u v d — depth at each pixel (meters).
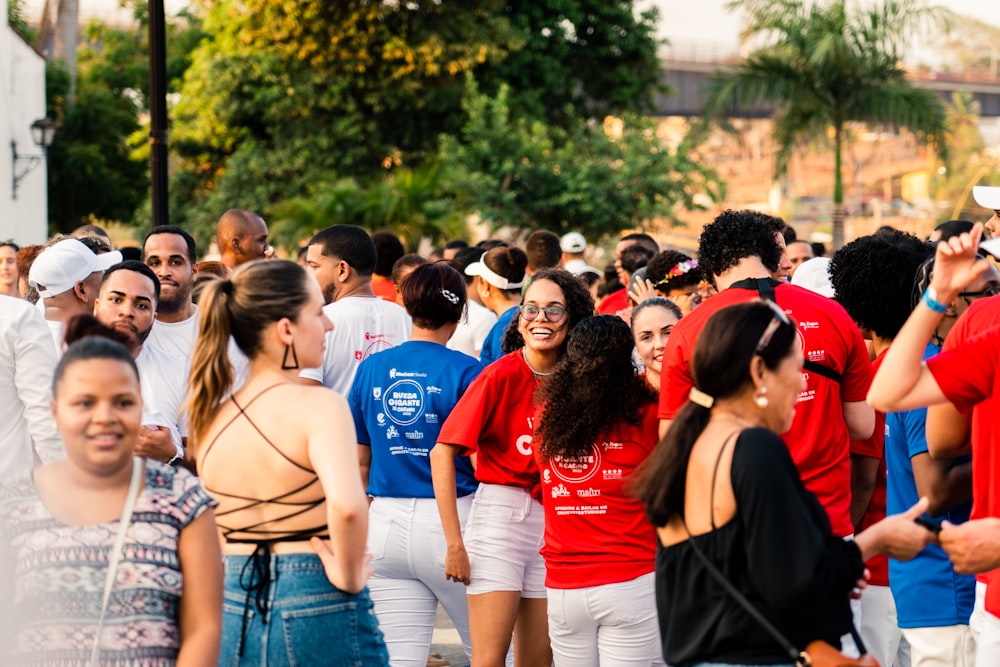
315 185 27.20
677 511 3.01
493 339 6.76
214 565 3.08
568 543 4.41
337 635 3.39
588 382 4.32
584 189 25.61
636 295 6.57
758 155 68.88
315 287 3.56
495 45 26.98
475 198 24.97
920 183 66.50
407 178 23.73
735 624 2.87
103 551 2.95
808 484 4.34
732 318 3.00
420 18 26.78
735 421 3.00
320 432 3.34
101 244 7.00
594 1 29.59
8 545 2.95
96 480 3.00
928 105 22.72
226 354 3.50
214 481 3.46
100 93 37.81
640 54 30.61
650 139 26.62
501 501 4.85
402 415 5.13
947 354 3.41
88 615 2.93
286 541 3.38
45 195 23.61
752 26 23.08
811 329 4.34
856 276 4.84
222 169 30.53
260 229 7.35
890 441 4.46
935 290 3.23
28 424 4.83
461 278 5.36
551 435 4.36
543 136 26.23
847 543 2.88
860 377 4.43
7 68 20.91
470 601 4.88
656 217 27.03
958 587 4.25
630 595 4.34
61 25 38.19
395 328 6.05
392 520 5.11
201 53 29.66
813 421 4.34
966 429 3.79
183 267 5.87
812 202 65.69
